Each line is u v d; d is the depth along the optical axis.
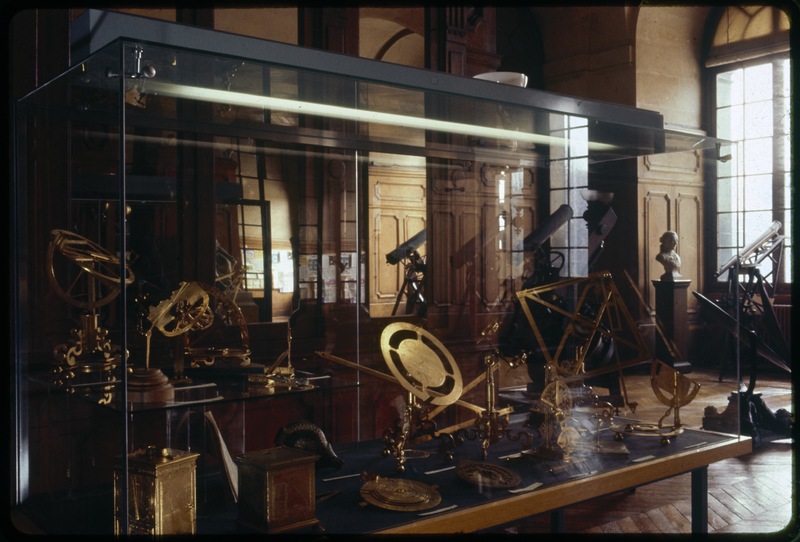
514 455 2.47
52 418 1.95
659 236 3.11
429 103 2.29
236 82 1.97
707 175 3.08
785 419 5.12
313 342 2.49
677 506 3.62
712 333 3.20
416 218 2.83
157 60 1.74
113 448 1.71
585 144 2.94
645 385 2.87
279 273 2.42
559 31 8.49
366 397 2.50
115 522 1.71
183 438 1.93
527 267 2.97
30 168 2.06
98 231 1.85
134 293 1.93
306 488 1.91
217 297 2.13
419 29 5.91
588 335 2.87
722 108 8.85
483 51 4.80
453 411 2.59
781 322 8.13
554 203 3.03
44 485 2.01
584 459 2.47
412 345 2.67
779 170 8.52
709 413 2.88
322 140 2.54
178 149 2.11
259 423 2.21
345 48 3.86
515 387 2.69
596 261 3.06
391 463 2.40
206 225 2.19
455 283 2.88
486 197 2.94
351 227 2.63
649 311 3.05
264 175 2.39
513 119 2.53
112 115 1.71
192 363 2.04
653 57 8.29
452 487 2.22
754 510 3.60
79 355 1.83
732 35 8.64
